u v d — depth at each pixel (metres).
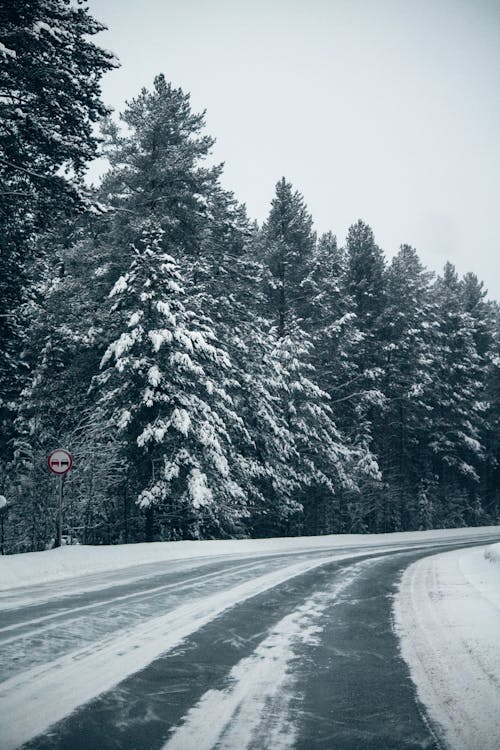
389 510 41.31
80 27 14.77
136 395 22.22
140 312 21.27
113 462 19.62
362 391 36.62
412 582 10.42
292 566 13.35
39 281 25.61
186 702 3.83
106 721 3.45
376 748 3.11
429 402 47.25
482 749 3.10
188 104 27.73
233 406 26.08
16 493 18.44
